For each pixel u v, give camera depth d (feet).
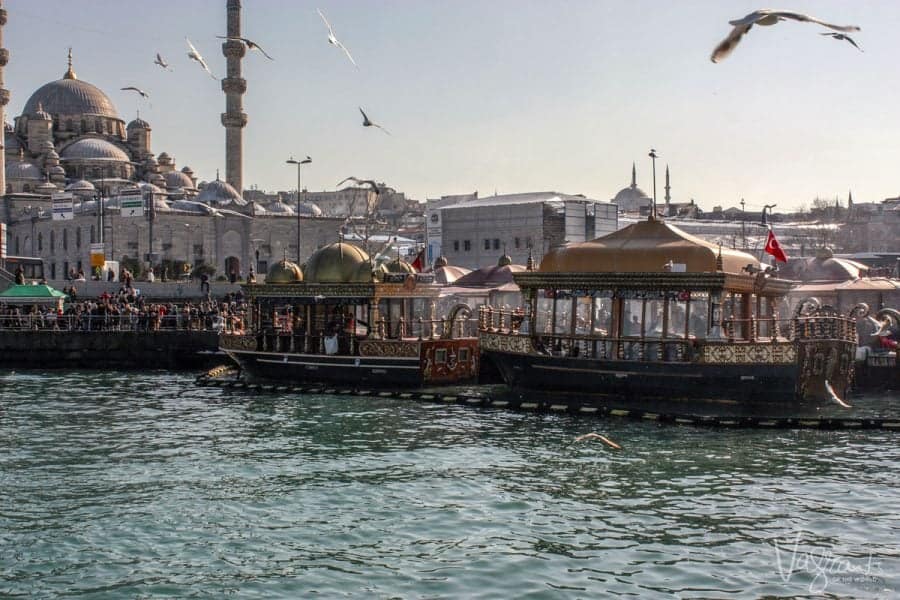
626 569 78.48
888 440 126.62
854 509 94.48
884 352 176.24
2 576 77.00
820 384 147.84
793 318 150.00
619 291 153.28
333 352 179.63
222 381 192.65
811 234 559.79
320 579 76.33
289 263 189.57
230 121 622.95
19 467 113.39
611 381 152.87
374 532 87.97
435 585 75.05
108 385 196.75
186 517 92.68
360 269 180.34
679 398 148.66
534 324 161.79
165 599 72.43
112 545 84.48
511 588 74.43
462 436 130.82
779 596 73.05
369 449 122.83
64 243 590.14
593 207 435.12
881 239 564.71
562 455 118.11
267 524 90.48
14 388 191.42
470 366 180.86
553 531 88.07
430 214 460.14
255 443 127.44
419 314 184.85
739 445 123.24
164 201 599.16
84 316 242.58
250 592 73.72
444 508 95.45
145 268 524.93
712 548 83.41
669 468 111.14
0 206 626.64
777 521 90.79
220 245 589.73
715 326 147.84
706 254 150.92
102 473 110.32
